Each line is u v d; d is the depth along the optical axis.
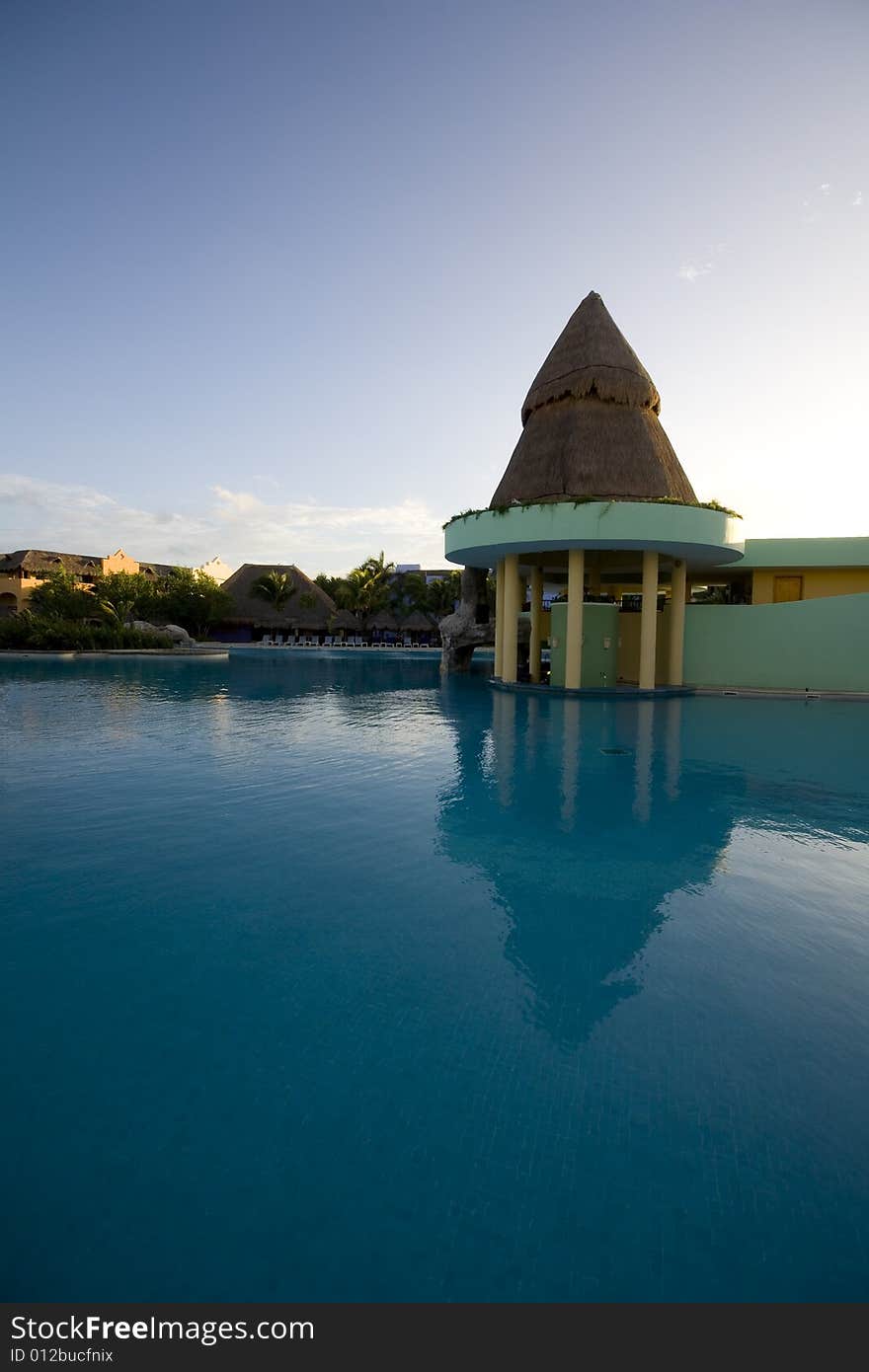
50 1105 2.90
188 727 13.12
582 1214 2.38
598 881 5.41
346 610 59.22
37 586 56.16
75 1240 2.29
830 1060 3.22
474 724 13.88
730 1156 2.64
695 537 17.41
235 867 5.66
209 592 54.25
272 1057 3.22
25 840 6.30
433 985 3.86
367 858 5.90
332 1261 2.22
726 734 12.59
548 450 19.77
